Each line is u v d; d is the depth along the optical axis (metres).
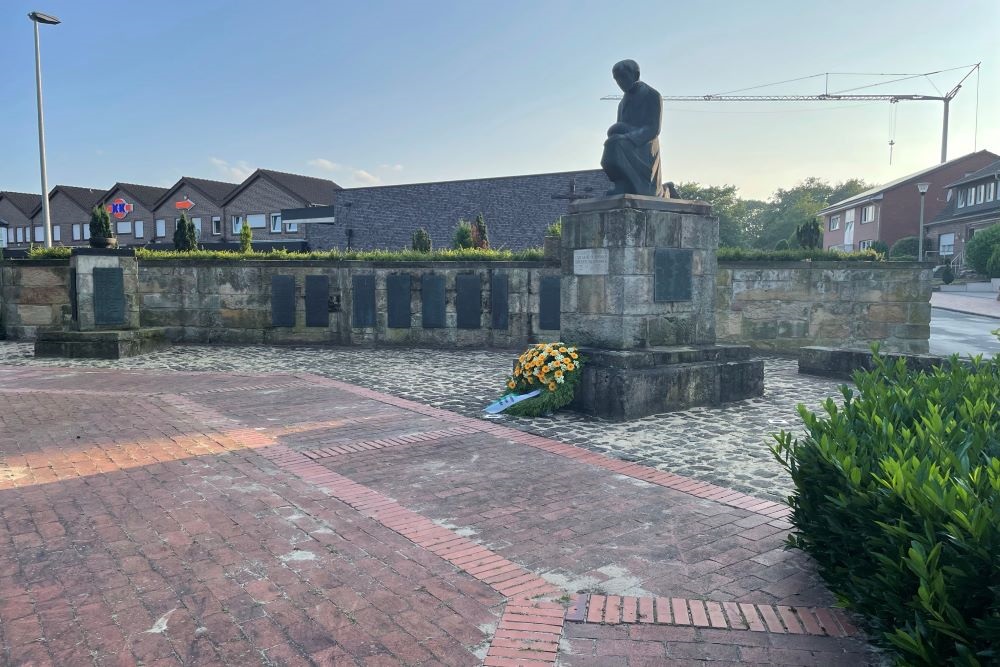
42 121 24.56
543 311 15.42
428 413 8.88
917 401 4.32
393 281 16.14
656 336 9.27
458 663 3.22
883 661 3.20
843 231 60.88
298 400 9.77
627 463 6.57
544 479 6.08
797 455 3.97
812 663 3.20
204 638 3.41
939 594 2.57
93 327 14.69
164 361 13.91
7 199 63.59
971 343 19.17
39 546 4.53
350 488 5.78
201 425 8.09
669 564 4.30
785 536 4.75
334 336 16.52
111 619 3.59
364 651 3.31
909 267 14.51
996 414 4.08
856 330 14.80
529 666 3.18
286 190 48.78
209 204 51.81
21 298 17.30
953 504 2.68
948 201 51.00
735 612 3.68
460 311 15.94
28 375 11.95
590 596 3.87
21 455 6.71
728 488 5.81
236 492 5.66
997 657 2.43
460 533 4.81
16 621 3.57
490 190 32.75
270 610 3.70
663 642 3.39
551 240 15.26
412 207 34.28
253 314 16.75
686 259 9.50
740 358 9.77
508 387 9.25
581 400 8.91
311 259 16.78
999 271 37.50
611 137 9.23
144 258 16.84
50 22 24.25
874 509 3.15
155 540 4.64
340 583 4.02
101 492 5.62
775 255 15.04
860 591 3.32
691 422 8.34
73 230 59.12
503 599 3.84
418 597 3.85
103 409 8.97
